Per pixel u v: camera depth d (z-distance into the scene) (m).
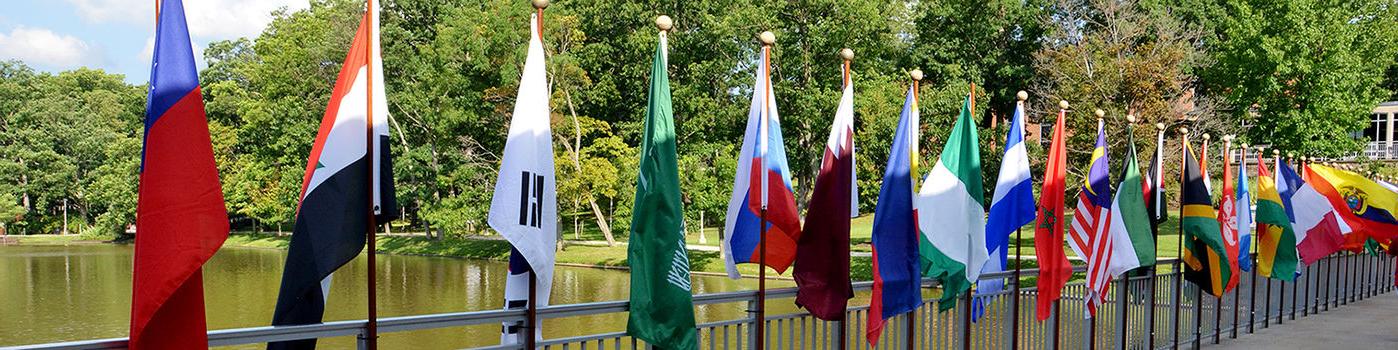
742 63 34.44
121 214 60.28
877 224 6.77
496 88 35.28
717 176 33.94
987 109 42.69
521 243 4.95
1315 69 32.09
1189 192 10.50
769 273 31.08
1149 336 10.03
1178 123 31.91
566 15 37.00
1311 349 11.13
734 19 32.16
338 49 42.59
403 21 43.81
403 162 40.84
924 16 40.28
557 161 35.53
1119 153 29.80
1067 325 9.23
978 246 7.41
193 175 3.99
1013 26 41.12
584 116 37.72
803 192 34.91
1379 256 17.42
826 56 32.47
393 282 30.52
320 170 4.60
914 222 6.89
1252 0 33.62
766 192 6.13
